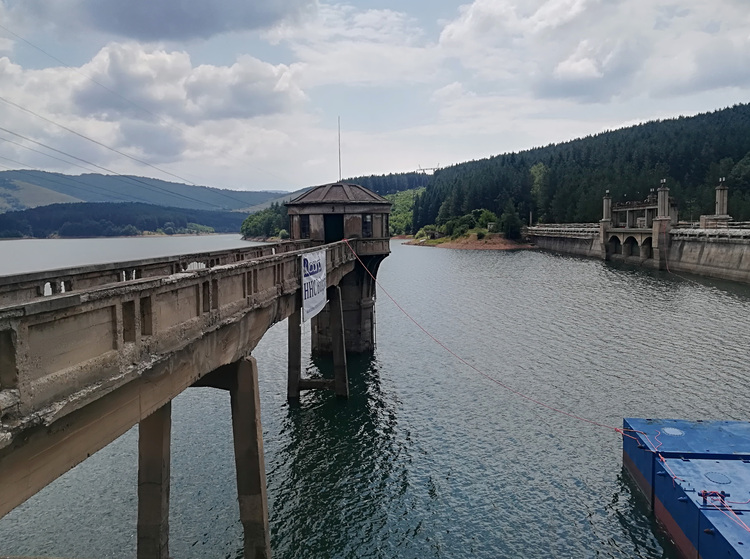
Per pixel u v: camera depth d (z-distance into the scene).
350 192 39.12
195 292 12.27
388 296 71.44
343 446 26.23
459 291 74.31
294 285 20.70
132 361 9.45
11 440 6.45
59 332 7.65
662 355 39.50
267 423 28.95
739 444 20.69
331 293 31.77
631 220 113.31
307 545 19.02
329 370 38.06
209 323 12.79
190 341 11.60
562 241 146.12
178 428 27.67
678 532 17.80
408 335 48.50
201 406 30.66
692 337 44.25
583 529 19.72
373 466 24.34
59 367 7.68
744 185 140.00
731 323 48.66
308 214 37.72
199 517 19.92
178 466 23.73
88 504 20.86
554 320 52.81
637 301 61.38
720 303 58.41
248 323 15.99
